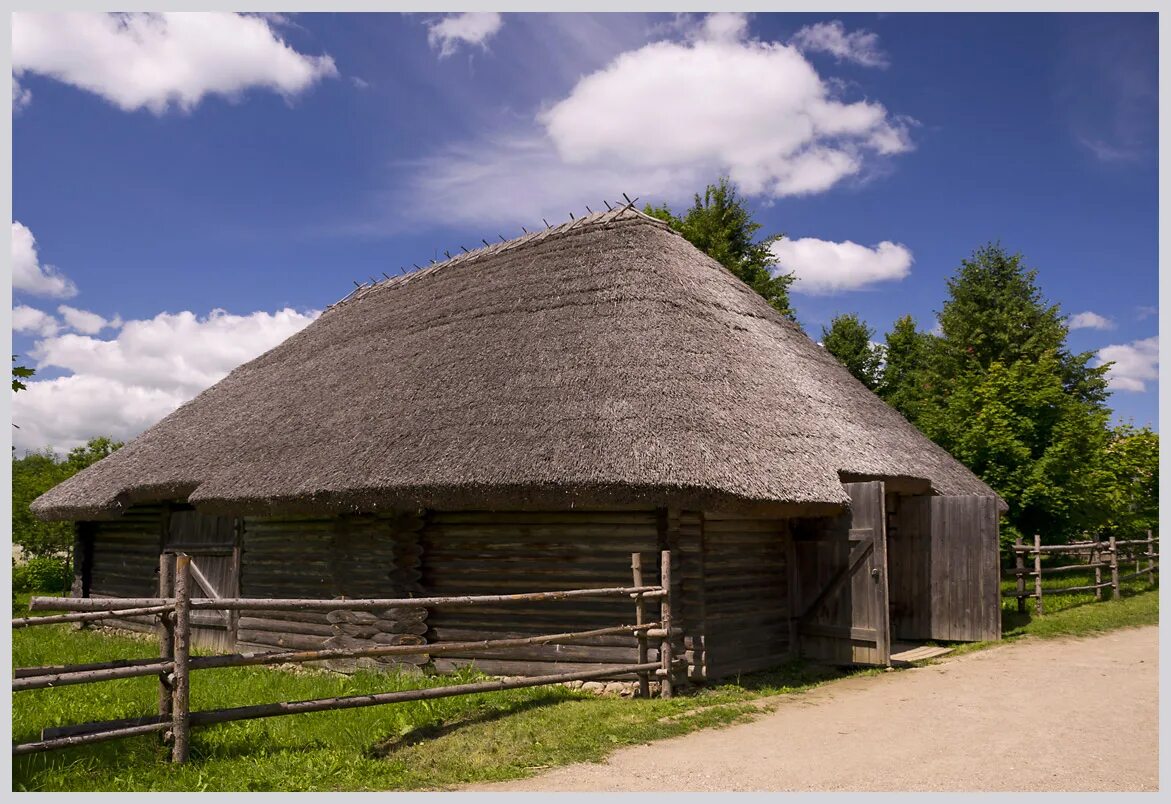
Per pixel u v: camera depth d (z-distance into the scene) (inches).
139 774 224.8
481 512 381.1
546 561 368.5
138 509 566.3
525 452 341.1
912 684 350.0
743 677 377.7
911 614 478.3
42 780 217.6
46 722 284.0
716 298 493.0
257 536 460.1
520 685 297.1
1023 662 390.3
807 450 386.9
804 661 403.9
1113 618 509.4
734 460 342.3
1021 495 704.4
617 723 278.8
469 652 374.9
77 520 562.3
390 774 231.6
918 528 480.7
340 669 395.5
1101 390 1106.1
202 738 254.4
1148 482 920.9
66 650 452.1
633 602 352.8
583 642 357.1
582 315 432.5
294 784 220.7
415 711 290.8
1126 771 223.8
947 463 548.4
